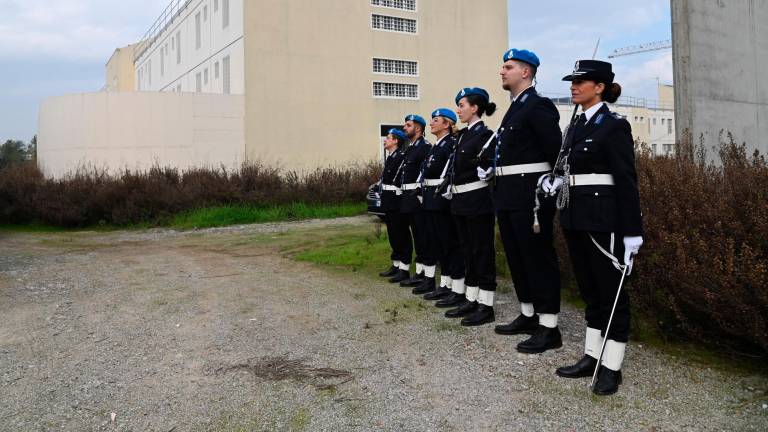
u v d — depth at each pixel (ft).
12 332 17.94
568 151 13.05
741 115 27.68
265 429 11.35
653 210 15.75
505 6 98.73
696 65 25.72
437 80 92.02
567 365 13.87
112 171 69.21
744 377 12.92
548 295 14.83
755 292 12.53
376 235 36.58
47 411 12.35
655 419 11.13
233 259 32.37
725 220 14.37
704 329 14.87
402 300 20.80
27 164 77.61
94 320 19.22
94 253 36.06
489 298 17.53
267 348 15.99
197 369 14.60
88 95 70.23
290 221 55.67
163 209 55.36
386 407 12.10
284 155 78.18
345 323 18.10
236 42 78.64
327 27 81.92
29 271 28.76
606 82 12.77
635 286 15.79
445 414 11.70
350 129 83.46
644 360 14.02
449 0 93.40
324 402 12.42
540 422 11.20
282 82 78.38
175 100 71.87
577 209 12.69
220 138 74.23
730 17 27.37
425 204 20.30
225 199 58.34
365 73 85.05
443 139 20.13
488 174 15.78
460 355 14.90
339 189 63.87
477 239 17.42
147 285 24.88
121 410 12.37
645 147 21.65
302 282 24.75
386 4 87.61
